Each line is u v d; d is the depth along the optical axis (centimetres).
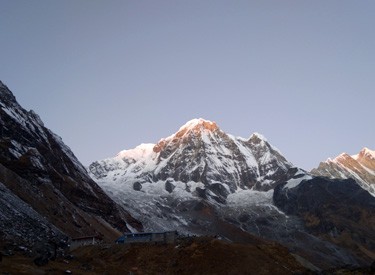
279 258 10344
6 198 13162
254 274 9169
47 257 7956
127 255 10406
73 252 11269
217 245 10000
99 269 8481
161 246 10625
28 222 12081
